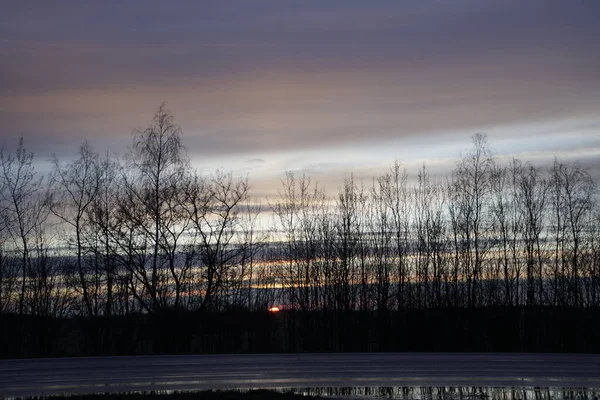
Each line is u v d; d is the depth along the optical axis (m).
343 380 20.17
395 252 42.09
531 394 17.73
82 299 36.72
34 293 36.94
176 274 37.25
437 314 38.09
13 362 24.98
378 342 38.12
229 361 25.39
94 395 16.50
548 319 37.12
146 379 20.28
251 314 36.41
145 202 36.91
